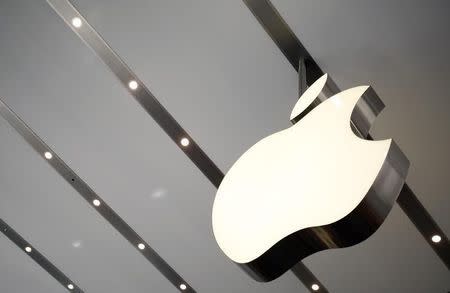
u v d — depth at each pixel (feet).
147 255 13.83
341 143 4.29
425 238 11.63
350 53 9.47
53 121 11.81
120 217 13.23
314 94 5.42
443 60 9.27
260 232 4.32
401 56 9.36
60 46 10.73
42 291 15.67
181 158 11.84
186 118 11.03
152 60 10.36
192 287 14.32
